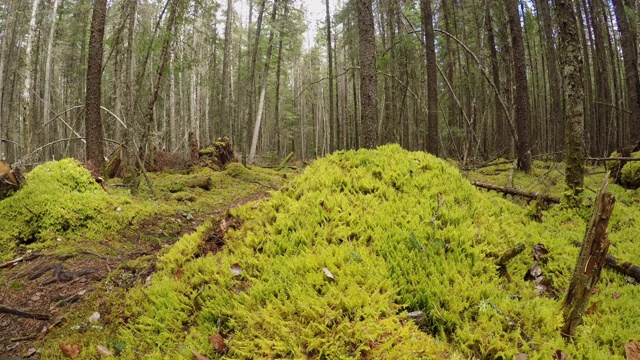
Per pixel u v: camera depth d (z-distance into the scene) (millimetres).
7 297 3980
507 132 18625
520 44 11883
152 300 3150
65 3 20266
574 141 5238
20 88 28375
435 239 3455
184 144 26656
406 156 5113
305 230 3543
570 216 4980
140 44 9414
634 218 5297
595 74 21656
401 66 16016
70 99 26484
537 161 14859
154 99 8609
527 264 3627
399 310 2707
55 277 4359
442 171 4844
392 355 2174
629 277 3525
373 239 3441
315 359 2240
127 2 9258
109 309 3492
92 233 5539
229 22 20375
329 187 4340
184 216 7129
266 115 40344
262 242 3547
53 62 26531
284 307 2607
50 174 6352
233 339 2533
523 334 2541
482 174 11297
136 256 5160
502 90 17562
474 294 2822
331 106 24531
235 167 13484
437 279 2887
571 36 5160
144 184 9602
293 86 45594
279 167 19609
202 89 36844
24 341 3342
